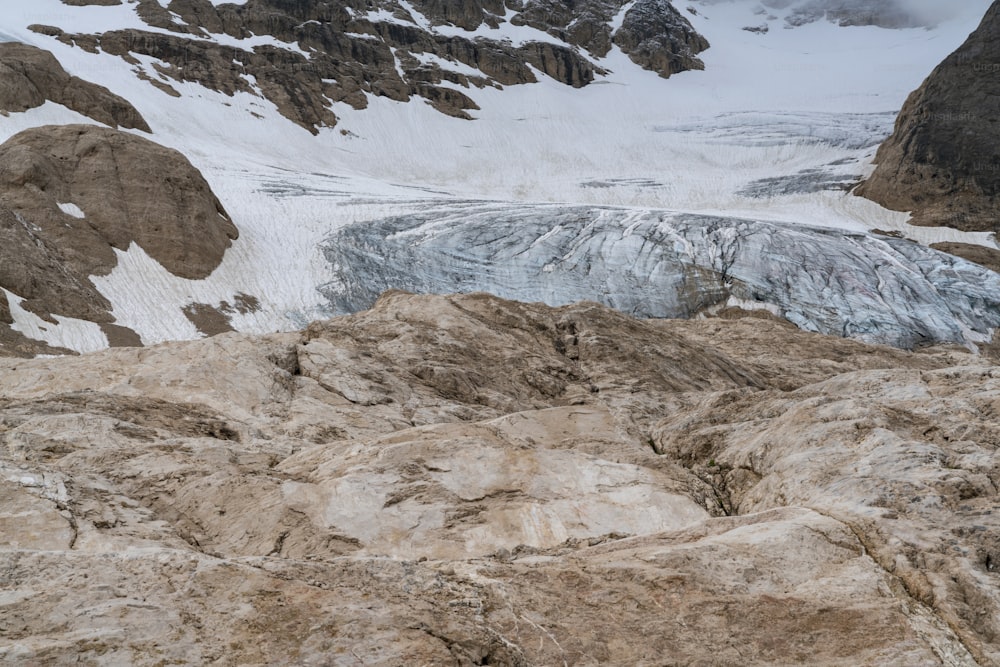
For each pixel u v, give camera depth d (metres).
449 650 5.59
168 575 5.99
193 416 12.54
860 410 10.38
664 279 59.97
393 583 6.45
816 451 9.89
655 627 6.45
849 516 8.17
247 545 8.30
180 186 55.34
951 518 7.91
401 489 9.09
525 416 11.98
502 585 6.66
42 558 6.04
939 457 9.01
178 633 5.39
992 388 11.23
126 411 12.00
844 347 31.28
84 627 5.30
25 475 8.19
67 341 39.22
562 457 10.00
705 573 7.10
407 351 17.84
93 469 9.34
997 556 7.27
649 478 9.93
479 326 20.31
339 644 5.47
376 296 55.97
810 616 6.69
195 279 51.78
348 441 10.76
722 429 11.87
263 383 14.39
